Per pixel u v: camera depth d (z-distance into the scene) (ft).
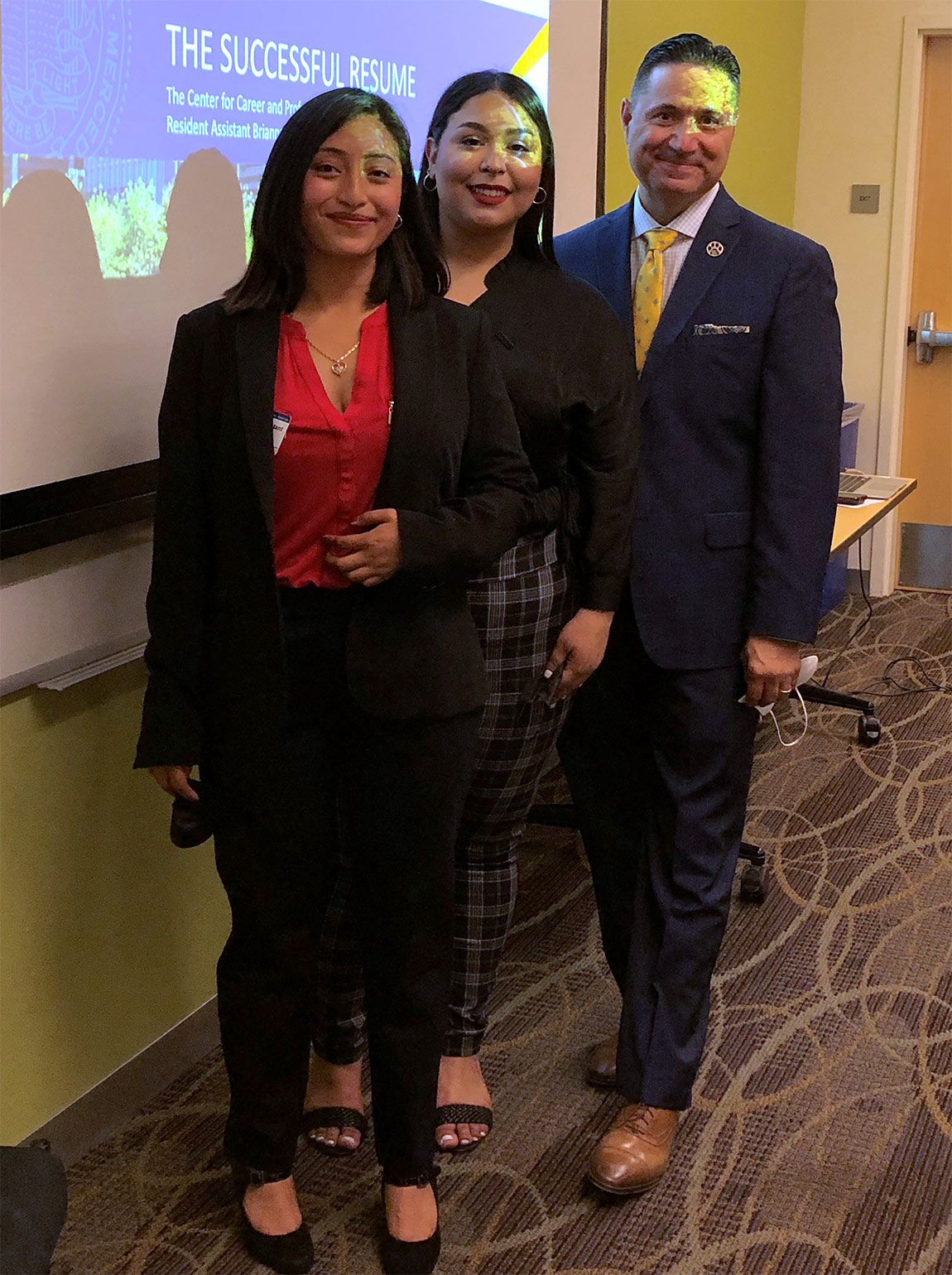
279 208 4.88
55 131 5.43
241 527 5.01
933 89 15.48
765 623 6.07
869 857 9.93
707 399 6.10
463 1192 6.41
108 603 6.20
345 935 6.29
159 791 6.97
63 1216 4.31
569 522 5.94
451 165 5.48
